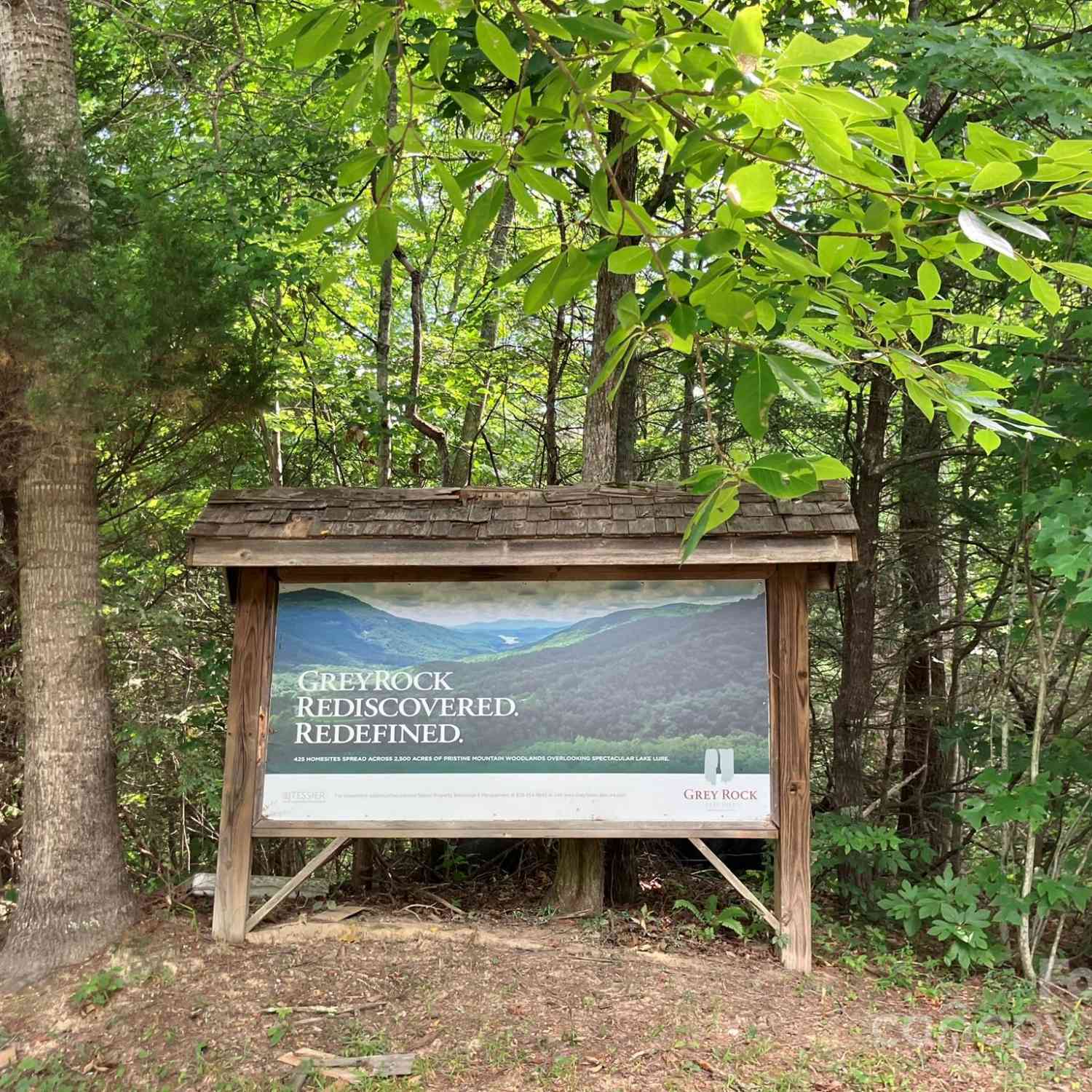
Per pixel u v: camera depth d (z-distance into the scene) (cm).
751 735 558
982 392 214
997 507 772
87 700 555
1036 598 688
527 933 575
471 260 1174
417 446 1209
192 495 788
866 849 671
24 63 562
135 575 705
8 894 643
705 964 543
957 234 193
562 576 578
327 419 1108
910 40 593
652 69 188
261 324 938
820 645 1017
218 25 760
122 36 769
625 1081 415
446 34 196
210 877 627
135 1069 432
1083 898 542
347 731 565
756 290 239
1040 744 638
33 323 479
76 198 561
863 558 874
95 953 524
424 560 547
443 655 572
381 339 957
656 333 207
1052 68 551
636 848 691
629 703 564
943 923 555
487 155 235
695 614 570
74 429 523
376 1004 482
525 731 564
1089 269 162
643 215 192
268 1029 458
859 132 177
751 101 159
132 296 504
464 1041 446
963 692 920
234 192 764
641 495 571
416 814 558
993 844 889
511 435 1412
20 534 566
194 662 695
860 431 916
